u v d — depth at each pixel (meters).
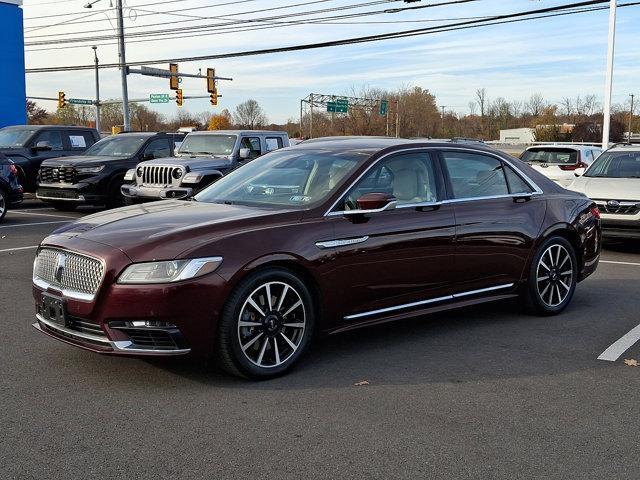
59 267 4.57
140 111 81.12
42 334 5.66
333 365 4.94
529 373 4.80
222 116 83.75
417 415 4.02
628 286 7.95
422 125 91.69
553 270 6.44
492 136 100.00
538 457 3.48
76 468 3.33
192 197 5.73
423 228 5.37
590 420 3.97
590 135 77.62
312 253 4.73
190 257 4.27
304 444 3.61
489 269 5.89
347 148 5.62
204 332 4.30
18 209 16.34
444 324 6.15
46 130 16.70
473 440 3.67
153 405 4.14
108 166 14.59
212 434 3.73
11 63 23.81
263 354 4.57
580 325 6.15
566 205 6.59
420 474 3.29
